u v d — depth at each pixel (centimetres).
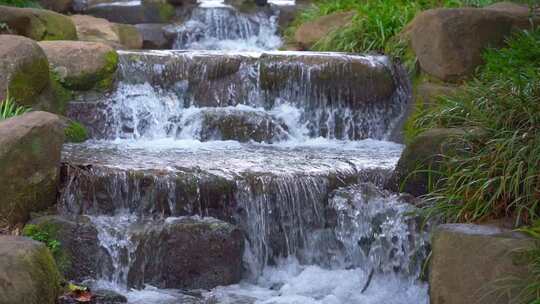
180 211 615
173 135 829
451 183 601
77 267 570
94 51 830
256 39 1267
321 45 1048
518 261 472
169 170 629
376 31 971
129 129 828
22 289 473
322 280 602
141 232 575
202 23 1252
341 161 700
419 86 851
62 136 610
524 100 619
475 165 595
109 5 1248
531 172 548
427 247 589
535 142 564
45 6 1197
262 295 578
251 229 623
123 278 574
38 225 570
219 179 621
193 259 582
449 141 632
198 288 583
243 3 1300
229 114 824
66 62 817
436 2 1025
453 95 795
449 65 834
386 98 883
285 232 628
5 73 729
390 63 894
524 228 508
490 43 844
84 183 611
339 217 628
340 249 630
